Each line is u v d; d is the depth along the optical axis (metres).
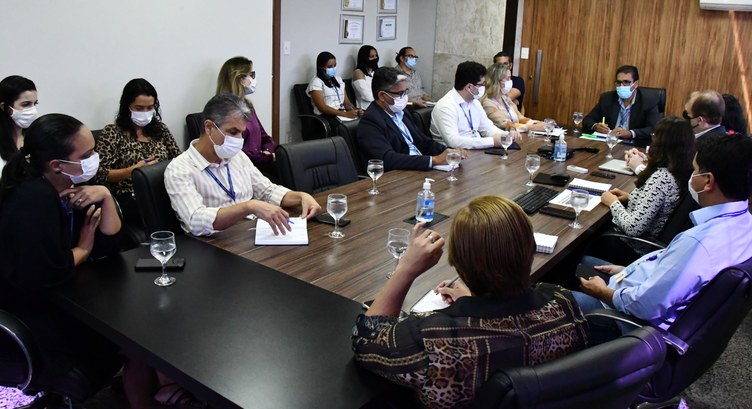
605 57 6.10
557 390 1.09
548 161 3.73
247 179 2.59
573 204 2.48
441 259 2.05
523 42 6.49
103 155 3.17
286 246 2.13
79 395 1.80
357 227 2.36
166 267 1.88
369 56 6.36
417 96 6.88
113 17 3.52
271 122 4.71
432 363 1.21
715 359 1.92
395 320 1.34
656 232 2.73
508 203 1.29
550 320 1.30
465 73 4.18
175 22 3.85
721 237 1.86
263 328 1.54
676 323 1.80
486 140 4.02
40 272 1.73
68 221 1.91
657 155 2.65
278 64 4.71
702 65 5.63
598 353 1.19
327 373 1.36
